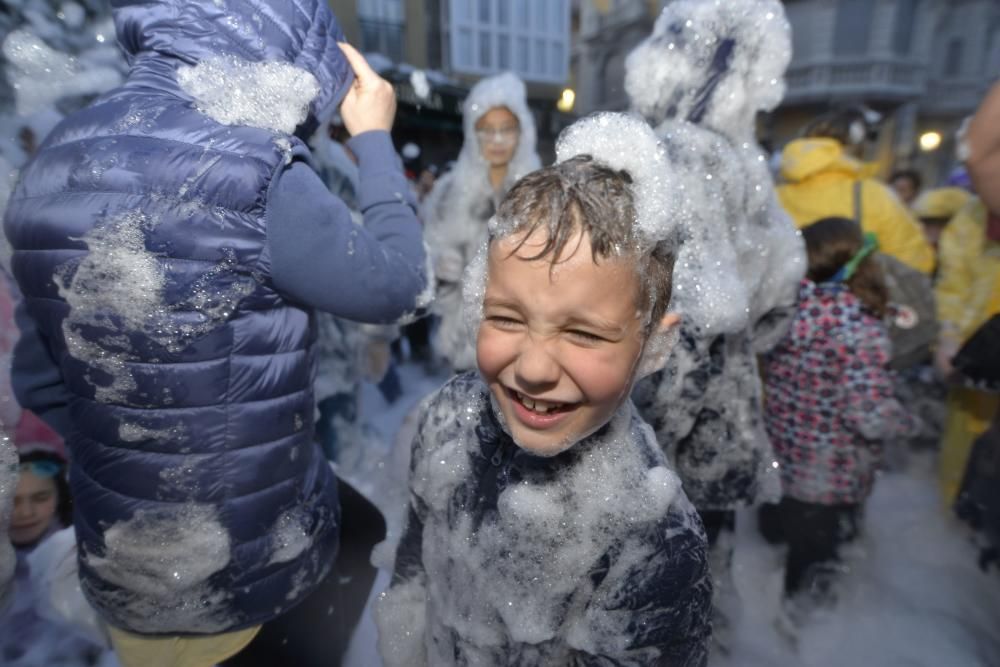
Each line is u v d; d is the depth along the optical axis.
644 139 0.73
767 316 1.52
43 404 0.94
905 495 2.41
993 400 1.91
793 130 18.19
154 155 0.77
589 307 0.59
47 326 0.84
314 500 1.00
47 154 0.82
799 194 2.23
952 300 1.84
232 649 0.98
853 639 1.69
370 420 2.90
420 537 0.95
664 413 1.27
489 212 2.21
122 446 0.84
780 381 1.70
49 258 0.79
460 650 0.85
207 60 0.84
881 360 1.59
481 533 0.81
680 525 0.75
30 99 1.68
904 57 16.89
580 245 0.58
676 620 0.75
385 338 2.44
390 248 0.97
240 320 0.82
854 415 1.59
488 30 11.16
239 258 0.80
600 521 0.76
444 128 7.99
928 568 1.98
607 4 14.33
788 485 1.70
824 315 1.61
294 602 0.99
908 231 2.18
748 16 1.31
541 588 0.78
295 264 0.82
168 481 0.85
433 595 0.90
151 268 0.77
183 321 0.79
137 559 0.87
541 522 0.77
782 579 1.87
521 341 0.63
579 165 0.66
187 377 0.81
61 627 1.40
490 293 0.64
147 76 0.85
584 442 0.77
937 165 16.44
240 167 0.78
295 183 0.82
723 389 1.32
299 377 0.91
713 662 1.56
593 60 14.97
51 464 1.46
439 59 10.87
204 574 0.88
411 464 0.92
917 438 2.68
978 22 16.61
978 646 1.67
